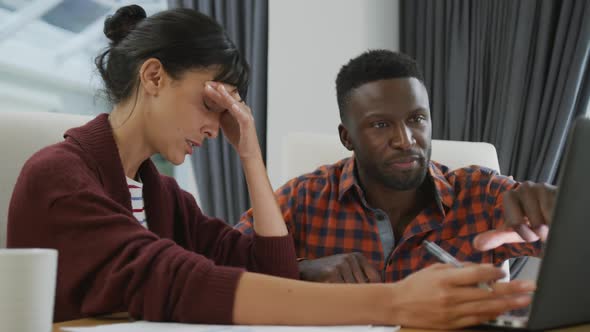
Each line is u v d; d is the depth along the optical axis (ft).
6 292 1.88
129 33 3.66
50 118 4.36
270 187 4.13
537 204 3.26
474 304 2.28
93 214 2.90
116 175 3.43
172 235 4.27
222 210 9.48
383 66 4.38
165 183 4.31
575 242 2.07
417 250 4.66
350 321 2.38
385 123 4.35
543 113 8.27
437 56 9.07
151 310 2.54
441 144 5.57
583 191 2.01
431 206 4.73
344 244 4.80
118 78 3.62
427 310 2.33
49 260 1.97
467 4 8.86
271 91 9.50
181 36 3.46
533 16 8.39
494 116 8.69
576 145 1.96
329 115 9.28
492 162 5.51
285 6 9.43
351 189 4.84
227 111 4.30
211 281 2.51
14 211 3.07
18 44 10.24
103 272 2.74
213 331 2.26
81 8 10.46
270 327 2.35
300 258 4.52
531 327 2.20
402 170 4.33
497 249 4.71
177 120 3.48
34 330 1.93
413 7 9.37
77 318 2.83
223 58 3.53
